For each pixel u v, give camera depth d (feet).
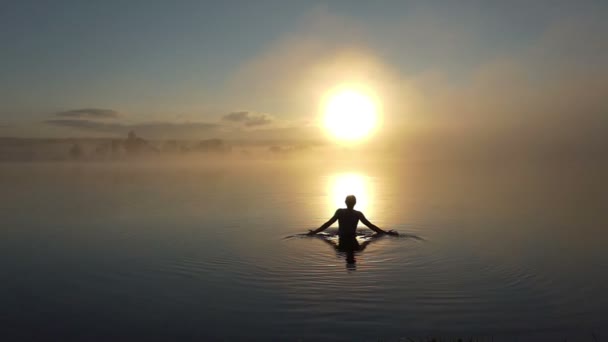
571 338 21.79
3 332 23.12
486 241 45.93
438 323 23.75
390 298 27.73
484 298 27.76
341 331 22.74
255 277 32.68
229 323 23.91
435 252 40.47
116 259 39.17
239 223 59.93
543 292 28.89
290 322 23.95
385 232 48.73
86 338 22.24
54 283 31.99
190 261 37.93
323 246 43.04
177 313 25.54
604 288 29.60
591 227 55.36
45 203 85.61
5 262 38.47
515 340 21.61
